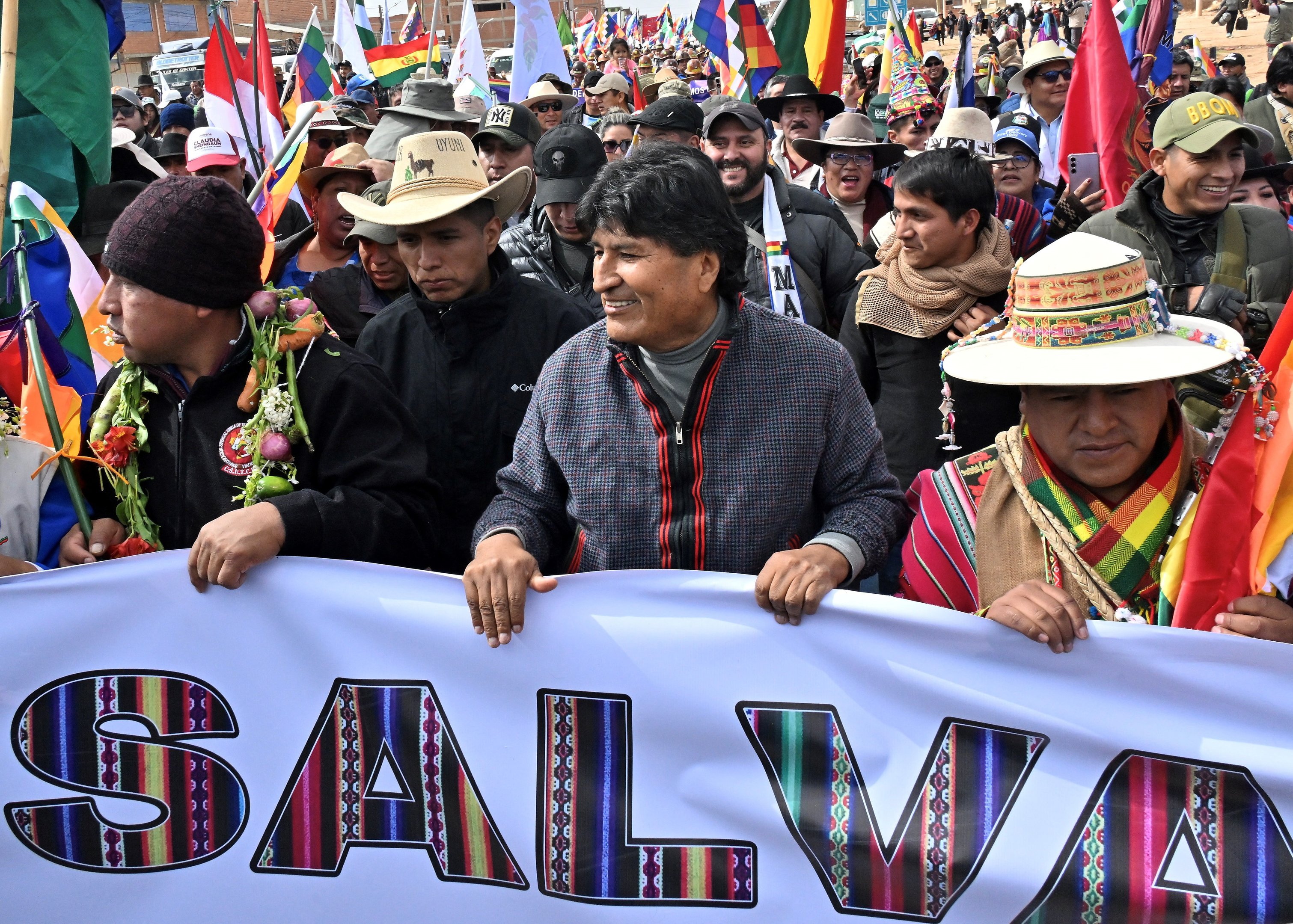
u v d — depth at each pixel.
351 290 4.23
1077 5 31.42
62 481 2.59
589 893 2.32
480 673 2.33
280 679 2.37
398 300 3.38
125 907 2.43
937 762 2.19
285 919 2.41
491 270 3.32
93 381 2.91
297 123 3.19
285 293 2.47
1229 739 2.08
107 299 2.34
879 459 2.45
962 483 2.36
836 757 2.23
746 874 2.28
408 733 2.35
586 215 2.23
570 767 2.32
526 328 3.25
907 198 3.68
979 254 3.72
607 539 2.38
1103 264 2.10
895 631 2.19
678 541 2.33
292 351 2.41
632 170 2.17
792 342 2.34
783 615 2.22
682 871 2.29
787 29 7.35
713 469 2.31
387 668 2.35
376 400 2.46
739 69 7.41
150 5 32.91
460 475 3.23
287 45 31.77
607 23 33.28
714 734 2.27
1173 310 3.81
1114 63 5.04
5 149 2.52
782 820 2.25
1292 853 2.06
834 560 2.22
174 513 2.45
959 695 2.18
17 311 2.89
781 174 4.76
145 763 2.39
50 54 3.07
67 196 3.19
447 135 3.21
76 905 2.42
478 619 2.27
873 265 4.63
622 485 2.35
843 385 2.37
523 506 2.47
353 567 2.34
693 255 2.17
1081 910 2.14
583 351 2.40
